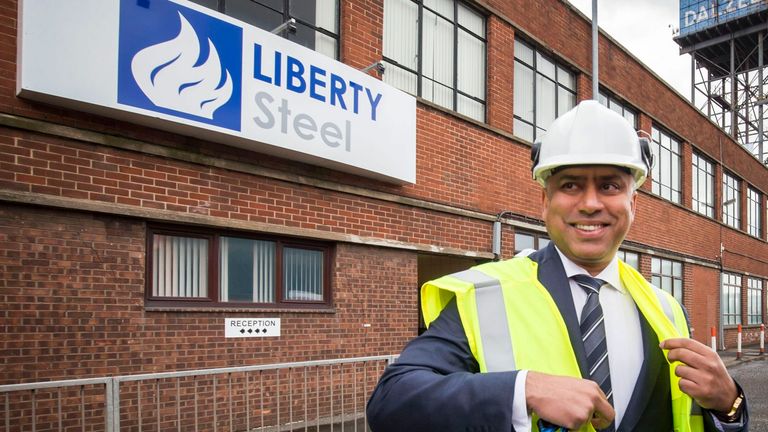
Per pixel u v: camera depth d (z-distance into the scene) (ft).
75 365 15.52
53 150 15.43
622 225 4.28
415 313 24.95
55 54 14.90
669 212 49.44
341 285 22.36
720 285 59.11
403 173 23.98
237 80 18.43
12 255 14.73
